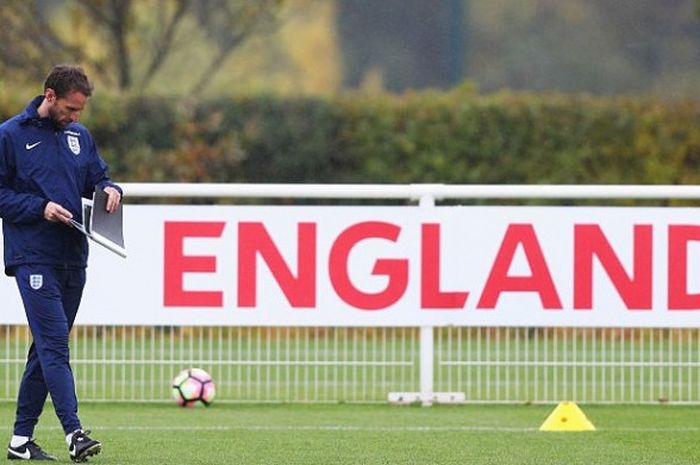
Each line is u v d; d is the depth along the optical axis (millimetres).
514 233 44719
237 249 44469
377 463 33062
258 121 78375
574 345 45906
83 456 31094
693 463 33469
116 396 45688
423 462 33281
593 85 139375
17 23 92375
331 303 44656
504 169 78250
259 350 45969
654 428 40125
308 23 128625
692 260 44781
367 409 44469
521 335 45875
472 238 44719
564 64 139875
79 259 31641
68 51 93688
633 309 44781
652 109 78625
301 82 126500
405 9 133250
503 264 44781
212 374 46281
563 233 44719
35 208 30688
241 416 42469
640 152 78500
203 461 33156
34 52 92438
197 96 78125
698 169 78812
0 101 76375
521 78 139875
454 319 44844
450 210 44688
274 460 33406
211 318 44562
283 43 126312
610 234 44688
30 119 31203
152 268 44469
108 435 37812
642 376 45906
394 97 79438
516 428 39875
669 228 44719
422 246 44719
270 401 46000
